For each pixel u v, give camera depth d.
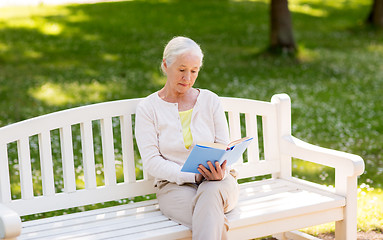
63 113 3.94
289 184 4.55
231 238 3.76
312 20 21.44
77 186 6.29
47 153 3.90
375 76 14.04
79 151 7.86
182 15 21.05
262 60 15.09
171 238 3.56
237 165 4.58
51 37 17.12
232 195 3.73
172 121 3.96
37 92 11.58
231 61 15.01
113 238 3.46
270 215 3.84
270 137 4.70
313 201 4.08
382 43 18.27
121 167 7.08
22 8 21.55
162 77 13.16
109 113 4.10
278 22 15.60
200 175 3.81
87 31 18.06
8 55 14.79
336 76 13.91
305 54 15.82
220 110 4.12
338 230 4.27
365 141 8.53
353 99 11.72
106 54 15.30
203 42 17.27
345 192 4.16
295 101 11.42
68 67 13.80
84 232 3.57
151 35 17.84
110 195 4.12
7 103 10.76
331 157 4.22
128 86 12.30
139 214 3.95
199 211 3.54
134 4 22.64
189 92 4.10
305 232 5.14
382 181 6.53
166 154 3.96
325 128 9.37
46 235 3.53
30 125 3.82
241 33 18.61
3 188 3.74
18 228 2.98
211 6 22.69
